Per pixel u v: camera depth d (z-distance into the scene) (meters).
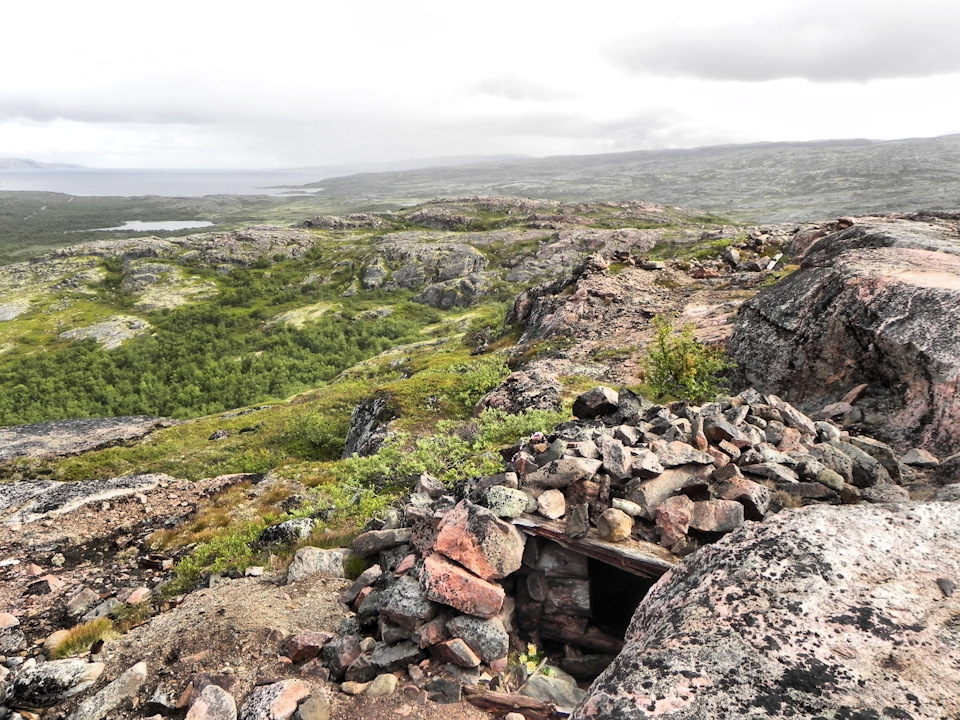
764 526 5.49
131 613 10.40
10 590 12.25
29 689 7.55
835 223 37.66
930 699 3.54
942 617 4.23
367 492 14.64
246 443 32.19
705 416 10.26
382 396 26.75
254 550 12.20
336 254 190.88
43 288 164.50
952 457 8.64
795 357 17.09
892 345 13.22
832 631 4.16
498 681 6.35
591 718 3.89
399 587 7.15
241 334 135.38
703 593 4.80
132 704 7.03
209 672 7.04
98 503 17.95
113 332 134.12
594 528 7.17
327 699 6.34
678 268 41.25
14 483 20.08
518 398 21.47
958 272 15.45
